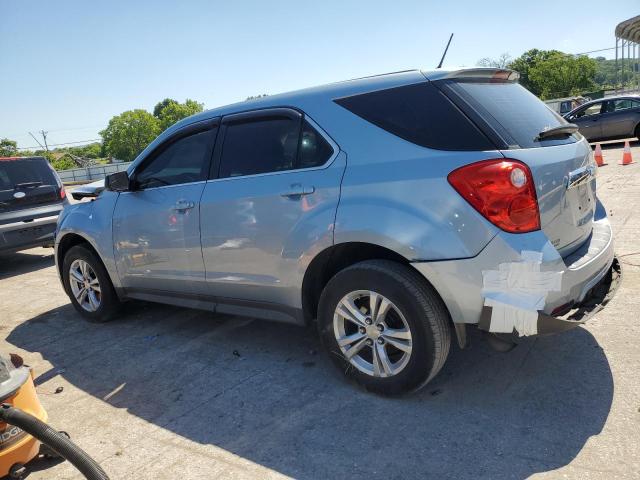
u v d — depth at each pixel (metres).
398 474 2.52
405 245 2.85
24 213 8.05
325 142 3.27
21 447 2.62
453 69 3.08
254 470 2.67
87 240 4.86
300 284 3.39
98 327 5.05
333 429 2.94
